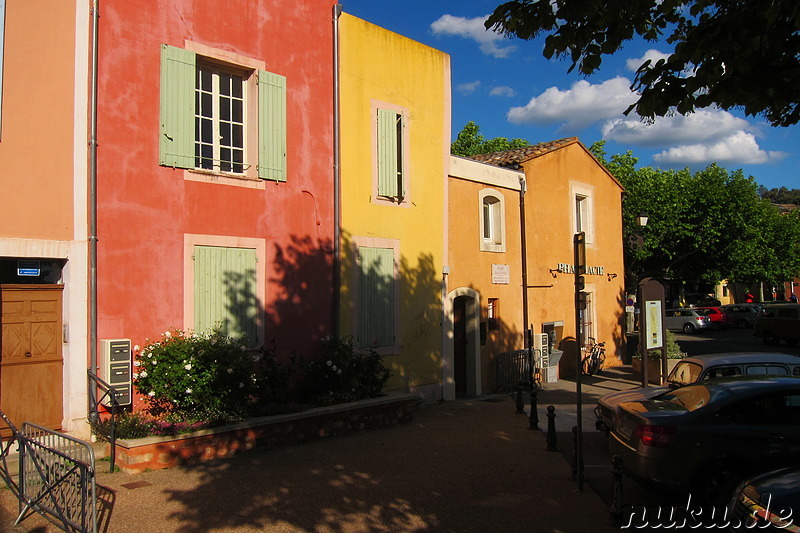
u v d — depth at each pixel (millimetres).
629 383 17156
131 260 8938
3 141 7855
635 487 7406
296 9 11367
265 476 7578
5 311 7969
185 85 9672
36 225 8086
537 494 7055
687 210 31219
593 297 20000
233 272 10094
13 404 7938
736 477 6367
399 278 12961
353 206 12164
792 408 6664
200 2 9953
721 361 9906
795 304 27781
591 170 20203
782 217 40594
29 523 5988
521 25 5512
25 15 8117
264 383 9867
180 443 8078
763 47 4820
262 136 10602
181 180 9562
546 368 17062
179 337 9062
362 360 11094
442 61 14359
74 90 8500
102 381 8102
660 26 5707
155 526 5848
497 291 15781
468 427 10867
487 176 15578
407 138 13391
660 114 5410
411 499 6801
